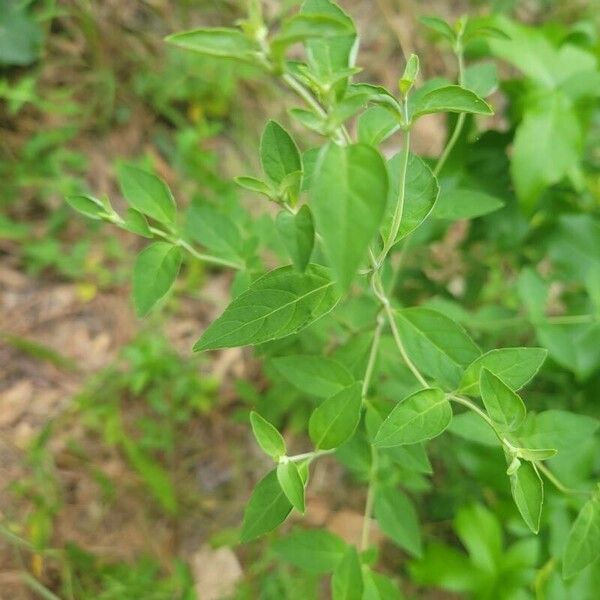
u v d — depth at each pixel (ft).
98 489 1.25
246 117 1.61
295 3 1.58
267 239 0.98
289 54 1.61
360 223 0.41
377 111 0.65
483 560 0.98
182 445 1.32
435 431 0.61
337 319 0.91
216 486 1.30
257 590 1.18
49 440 1.27
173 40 0.45
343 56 0.49
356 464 0.85
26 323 1.36
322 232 0.42
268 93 1.63
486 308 1.01
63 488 1.24
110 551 1.21
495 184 1.05
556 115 0.97
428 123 1.70
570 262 1.05
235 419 1.17
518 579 0.96
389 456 0.81
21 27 1.47
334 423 0.65
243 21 0.45
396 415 0.61
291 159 0.56
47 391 1.31
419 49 1.78
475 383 0.63
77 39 1.55
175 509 1.23
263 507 0.65
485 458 0.96
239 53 0.45
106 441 1.27
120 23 1.57
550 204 1.06
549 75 1.01
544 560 1.00
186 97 1.57
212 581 1.20
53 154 1.44
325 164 0.42
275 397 1.13
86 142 1.52
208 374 1.38
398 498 0.85
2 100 1.47
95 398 1.30
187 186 1.51
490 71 0.81
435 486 1.21
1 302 1.37
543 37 1.03
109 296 1.42
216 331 0.61
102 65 1.55
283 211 0.53
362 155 0.42
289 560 0.80
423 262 1.19
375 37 1.77
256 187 0.56
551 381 1.15
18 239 1.41
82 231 1.45
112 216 0.70
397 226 0.59
